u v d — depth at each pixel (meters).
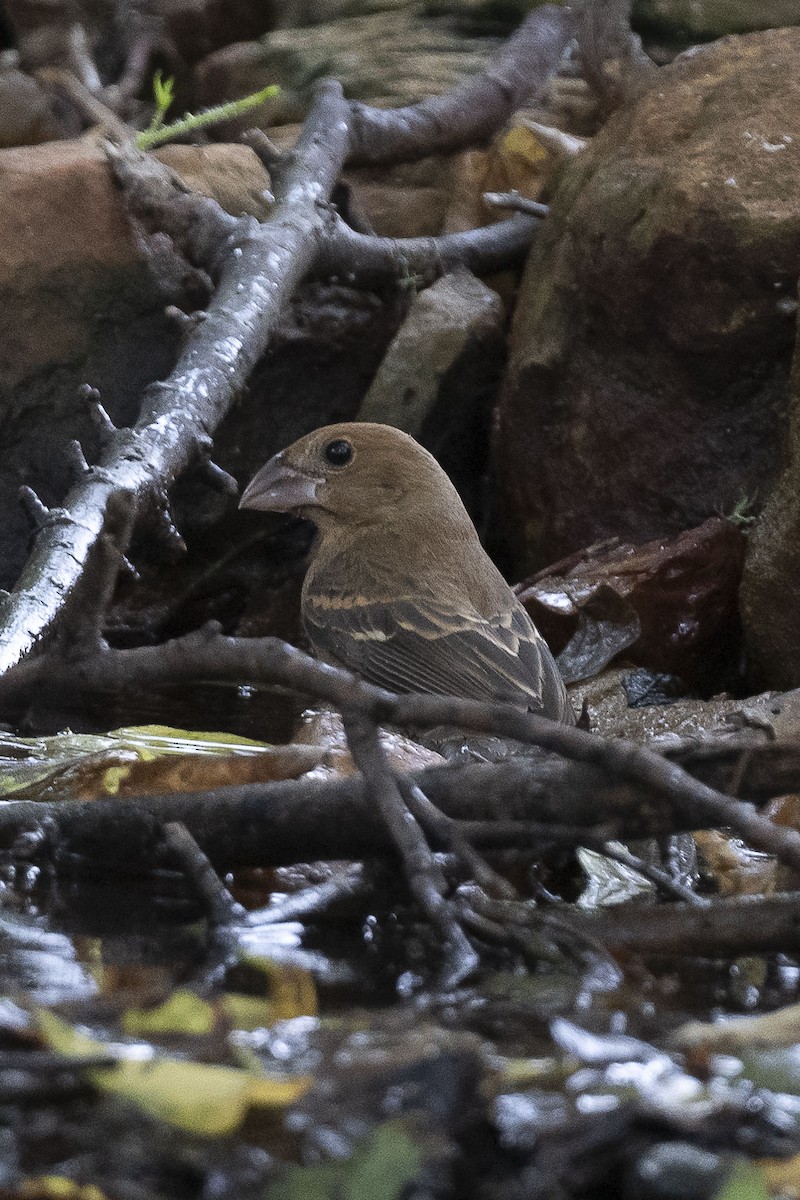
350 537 10.91
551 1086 4.36
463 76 17.09
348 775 7.33
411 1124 4.10
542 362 12.78
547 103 16.97
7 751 7.95
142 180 12.48
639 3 17.06
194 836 6.21
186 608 13.21
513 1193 3.84
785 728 5.90
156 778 7.07
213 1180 3.82
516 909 6.02
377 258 13.54
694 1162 3.91
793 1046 4.71
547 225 13.59
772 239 11.24
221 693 10.99
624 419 12.34
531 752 8.45
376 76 17.09
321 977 5.37
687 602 11.30
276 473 11.06
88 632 5.51
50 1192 3.75
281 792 6.09
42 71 14.24
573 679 10.84
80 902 6.18
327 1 19.00
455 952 5.39
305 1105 4.20
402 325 13.89
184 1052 4.54
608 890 6.88
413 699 5.46
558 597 11.22
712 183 11.51
